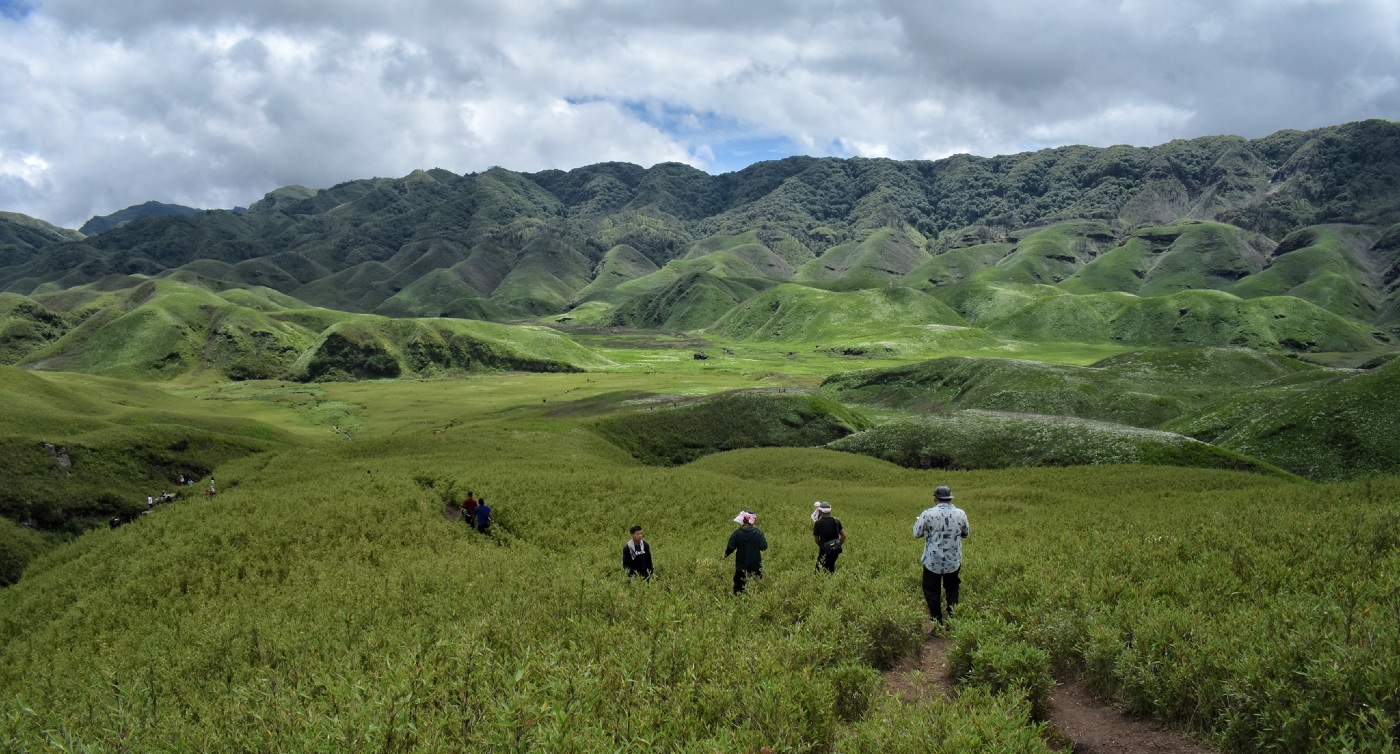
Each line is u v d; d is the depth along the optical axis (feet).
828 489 162.20
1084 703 32.76
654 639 34.58
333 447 246.06
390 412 457.68
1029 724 30.07
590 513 109.19
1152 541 57.98
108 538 121.70
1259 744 24.85
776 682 28.86
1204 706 27.96
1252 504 82.38
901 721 26.11
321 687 32.71
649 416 324.60
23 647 73.00
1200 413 313.94
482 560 75.31
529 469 168.35
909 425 278.26
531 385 609.42
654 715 26.53
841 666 32.60
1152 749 27.58
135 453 231.91
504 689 26.66
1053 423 253.85
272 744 24.50
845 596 44.68
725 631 38.32
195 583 84.07
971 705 28.53
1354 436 234.99
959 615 43.27
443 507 124.16
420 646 31.96
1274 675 27.63
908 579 54.08
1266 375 406.62
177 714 29.58
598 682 28.17
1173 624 33.60
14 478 197.88
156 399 457.68
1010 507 120.57
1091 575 47.85
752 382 619.26
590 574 55.01
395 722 23.50
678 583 54.85
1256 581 42.04
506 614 43.60
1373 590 36.73
